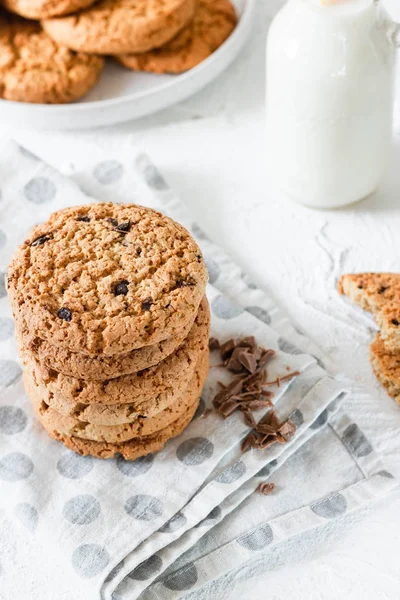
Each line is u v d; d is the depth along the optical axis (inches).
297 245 23.0
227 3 26.2
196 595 18.6
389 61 21.2
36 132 25.6
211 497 19.1
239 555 18.7
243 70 26.5
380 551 18.8
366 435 20.0
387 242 22.9
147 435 19.4
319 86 21.1
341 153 22.0
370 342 21.4
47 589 18.6
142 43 24.9
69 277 18.2
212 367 20.7
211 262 22.3
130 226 19.0
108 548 18.5
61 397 18.8
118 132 25.4
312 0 21.0
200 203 23.8
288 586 18.6
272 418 19.9
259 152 24.8
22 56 25.5
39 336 17.9
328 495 19.3
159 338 17.8
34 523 18.8
